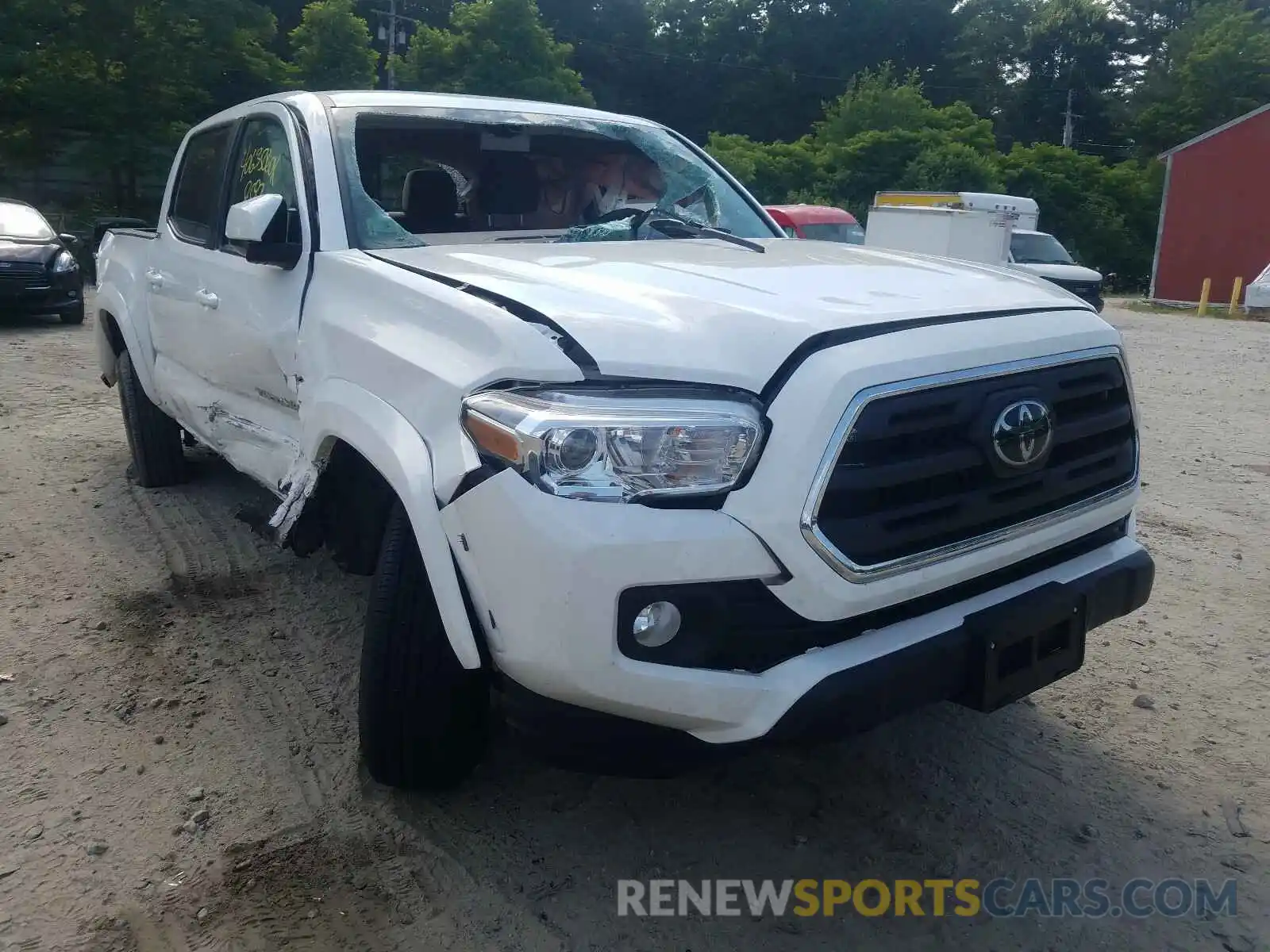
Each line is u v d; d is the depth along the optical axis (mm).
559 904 2557
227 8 21016
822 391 2225
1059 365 2652
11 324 12266
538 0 54594
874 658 2328
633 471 2180
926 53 64750
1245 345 15531
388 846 2740
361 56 25875
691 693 2221
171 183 5121
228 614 4105
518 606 2236
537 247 3391
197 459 6117
